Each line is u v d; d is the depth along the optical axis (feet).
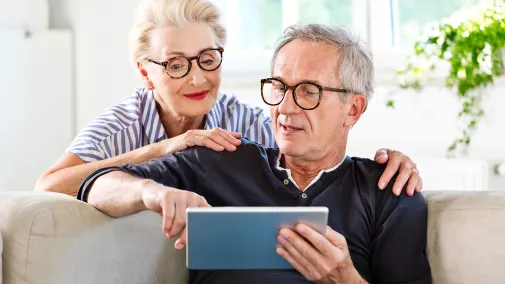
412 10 10.99
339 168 5.98
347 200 5.90
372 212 5.82
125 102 7.49
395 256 5.68
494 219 5.43
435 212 5.76
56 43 10.68
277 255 4.74
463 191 5.88
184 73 6.90
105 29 10.77
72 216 5.31
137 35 7.11
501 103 10.41
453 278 5.57
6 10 10.37
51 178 6.61
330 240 4.92
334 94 5.71
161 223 5.98
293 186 5.92
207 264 4.68
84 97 10.80
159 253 5.95
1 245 5.11
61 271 5.18
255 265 4.75
